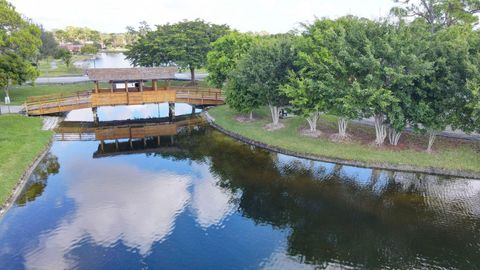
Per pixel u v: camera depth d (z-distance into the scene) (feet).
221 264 49.80
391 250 52.49
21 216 61.67
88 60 354.74
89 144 104.22
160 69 129.08
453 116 78.18
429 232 56.80
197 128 121.80
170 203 67.31
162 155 94.63
